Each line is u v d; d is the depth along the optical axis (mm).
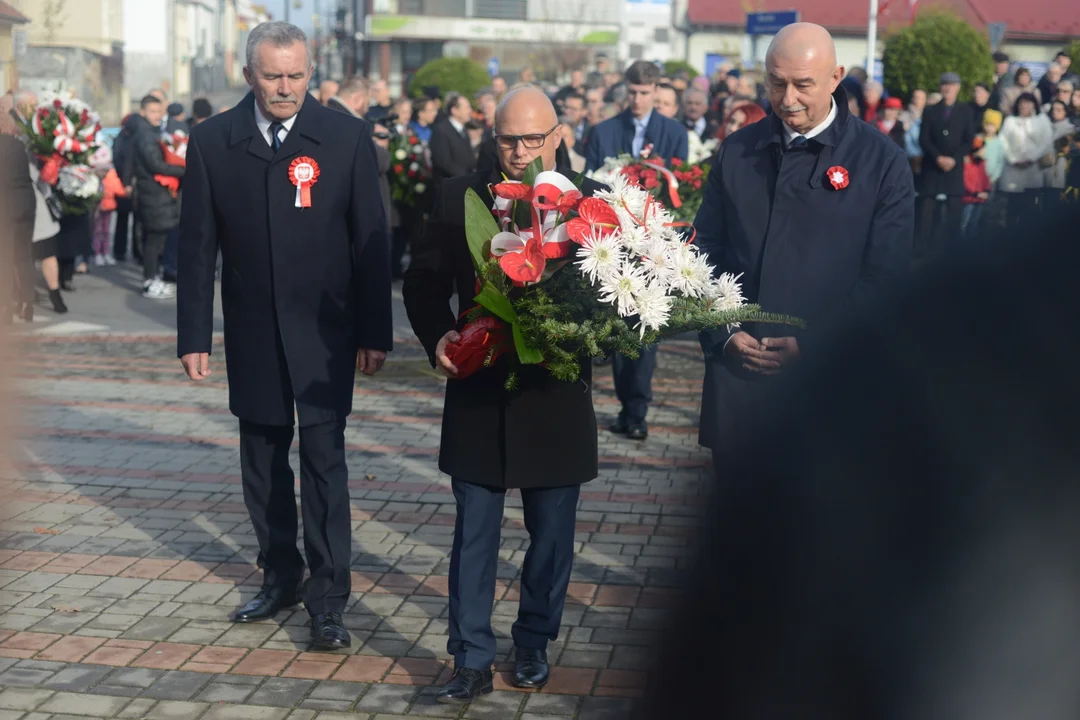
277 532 4367
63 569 4859
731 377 3754
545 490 3740
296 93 4008
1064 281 849
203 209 4152
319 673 3936
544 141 3566
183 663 4000
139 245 14867
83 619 4355
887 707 937
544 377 3643
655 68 7582
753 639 1025
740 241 3932
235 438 6957
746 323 3801
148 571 4855
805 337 1105
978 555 882
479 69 28484
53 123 11211
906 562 920
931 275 912
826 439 956
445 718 3607
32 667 3949
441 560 5016
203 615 4414
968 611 894
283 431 4312
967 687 905
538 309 3254
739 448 1038
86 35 41156
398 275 13172
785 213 3854
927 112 12594
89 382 8320
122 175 14805
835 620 963
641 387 6812
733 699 1042
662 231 3359
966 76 17969
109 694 3768
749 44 19828
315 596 4148
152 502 5750
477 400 3684
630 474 6176
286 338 4094
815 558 967
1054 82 13766
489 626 3768
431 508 5703
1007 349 865
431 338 3740
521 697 3740
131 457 6500
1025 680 884
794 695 997
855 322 958
